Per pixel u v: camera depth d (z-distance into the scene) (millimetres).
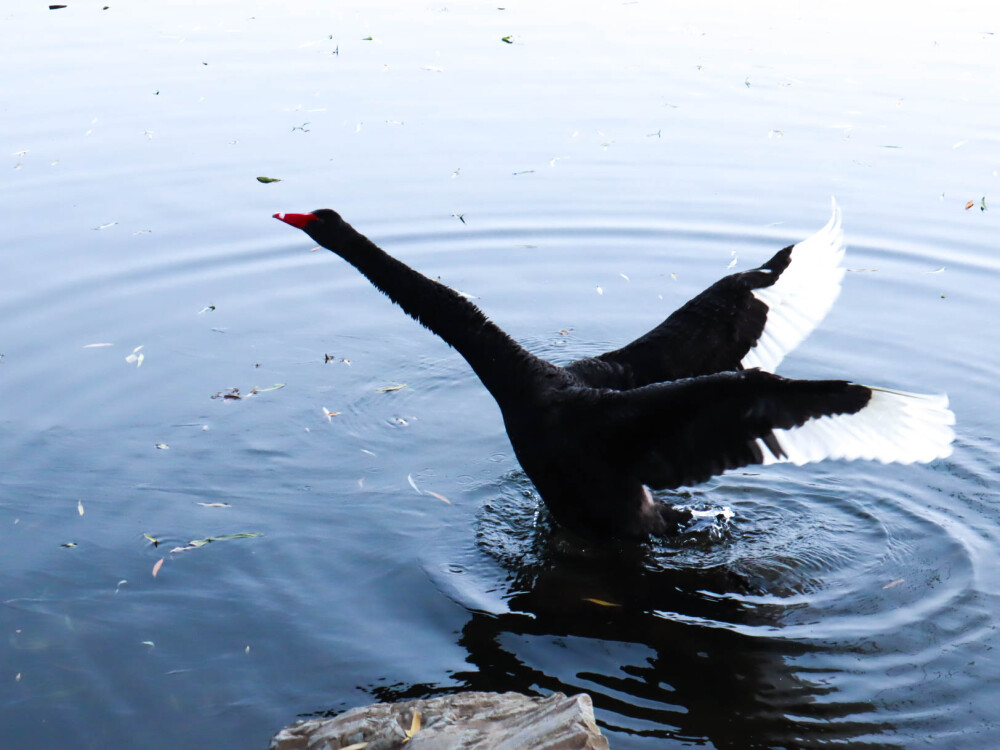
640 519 4660
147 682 4238
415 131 6922
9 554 4582
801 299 4973
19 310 5680
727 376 4395
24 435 5027
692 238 6238
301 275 6031
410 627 4395
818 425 4398
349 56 8109
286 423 5152
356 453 5023
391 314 5820
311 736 4070
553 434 4562
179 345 5551
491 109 7203
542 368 4605
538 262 6129
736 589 4535
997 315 5699
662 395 4453
